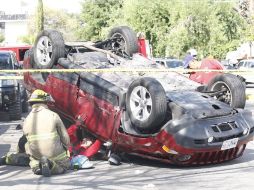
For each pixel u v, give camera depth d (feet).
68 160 38.86
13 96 69.82
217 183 34.83
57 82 47.44
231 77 43.75
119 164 41.88
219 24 200.75
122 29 51.49
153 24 204.03
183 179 36.19
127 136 40.11
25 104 79.92
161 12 203.10
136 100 39.75
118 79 43.98
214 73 58.70
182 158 39.40
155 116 38.22
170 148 38.09
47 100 38.42
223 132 39.09
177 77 46.78
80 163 40.04
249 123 41.50
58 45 47.37
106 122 42.04
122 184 34.73
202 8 196.54
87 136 44.62
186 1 196.85
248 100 107.96
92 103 43.29
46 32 48.32
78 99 44.78
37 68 50.16
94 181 35.65
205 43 198.90
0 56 75.46
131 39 50.88
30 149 38.01
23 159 41.04
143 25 203.82
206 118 39.24
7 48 119.14
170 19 200.44
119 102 41.04
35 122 37.55
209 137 38.19
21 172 38.81
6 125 65.67
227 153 40.57
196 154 38.68
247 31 197.16
